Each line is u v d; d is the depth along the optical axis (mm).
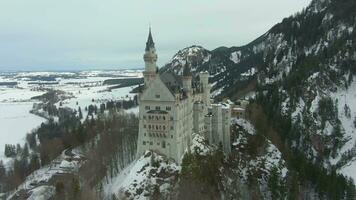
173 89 167125
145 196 152125
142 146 172875
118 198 150125
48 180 187500
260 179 173625
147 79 185625
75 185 151500
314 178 171375
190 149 177375
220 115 190750
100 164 179250
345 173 198125
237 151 190875
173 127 165750
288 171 176625
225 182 162750
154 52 185375
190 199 145750
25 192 178125
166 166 163125
